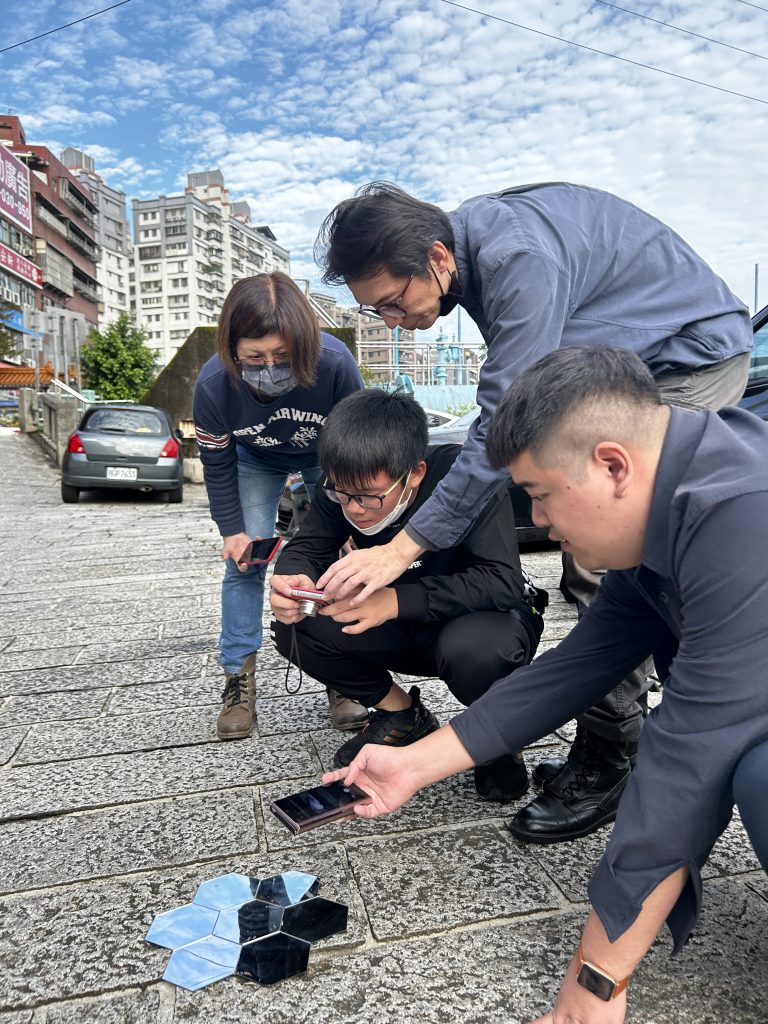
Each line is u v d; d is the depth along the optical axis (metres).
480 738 1.47
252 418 2.30
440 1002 1.30
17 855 1.81
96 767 2.29
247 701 2.51
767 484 1.01
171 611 4.22
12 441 17.50
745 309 1.92
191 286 124.12
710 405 1.83
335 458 1.76
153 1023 1.27
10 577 5.27
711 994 1.29
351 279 1.71
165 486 9.70
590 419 1.04
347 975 1.37
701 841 1.07
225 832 1.88
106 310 119.69
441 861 1.73
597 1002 1.12
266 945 1.43
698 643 1.06
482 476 1.58
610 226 1.81
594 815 1.80
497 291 1.64
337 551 2.25
